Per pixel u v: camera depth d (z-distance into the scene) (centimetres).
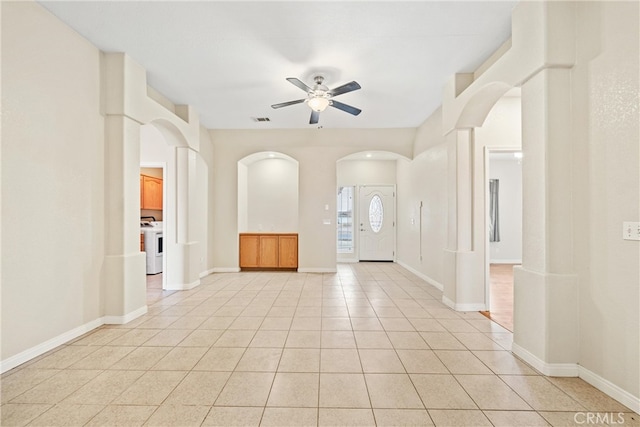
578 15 220
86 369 233
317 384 214
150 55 335
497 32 293
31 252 249
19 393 202
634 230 185
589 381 214
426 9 260
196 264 515
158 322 337
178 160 495
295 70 368
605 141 202
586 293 216
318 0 249
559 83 224
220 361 247
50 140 264
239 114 525
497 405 191
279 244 648
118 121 331
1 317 227
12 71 232
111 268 330
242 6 256
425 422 176
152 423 174
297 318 352
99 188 321
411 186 645
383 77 385
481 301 384
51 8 257
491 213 778
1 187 226
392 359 252
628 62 188
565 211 225
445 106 405
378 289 493
